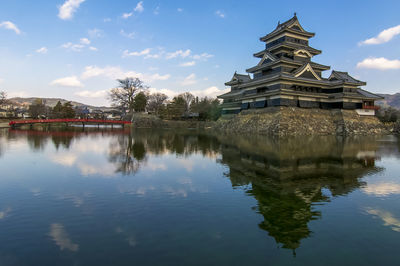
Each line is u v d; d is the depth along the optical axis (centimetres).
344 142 3005
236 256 601
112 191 1108
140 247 639
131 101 9106
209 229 743
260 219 816
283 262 577
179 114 9500
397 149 2384
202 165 1681
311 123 4219
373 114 4909
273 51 5125
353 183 1242
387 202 977
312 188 1155
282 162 1759
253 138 3559
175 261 578
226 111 6378
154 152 2284
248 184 1220
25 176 1367
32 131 5231
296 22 4944
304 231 735
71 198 1013
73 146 2695
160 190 1123
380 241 679
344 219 820
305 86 4588
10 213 855
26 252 612
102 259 583
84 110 14212
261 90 4847
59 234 708
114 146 2739
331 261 584
